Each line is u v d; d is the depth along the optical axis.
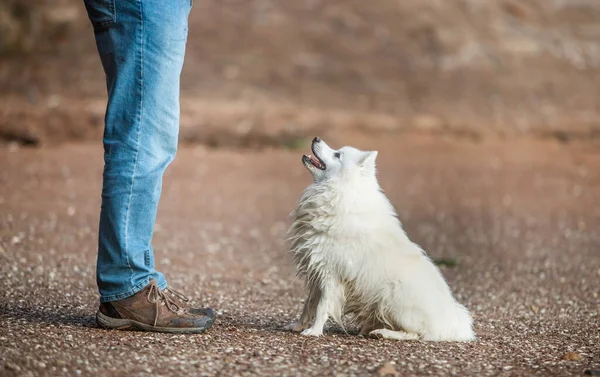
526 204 18.53
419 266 6.96
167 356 5.80
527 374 5.83
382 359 6.05
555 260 12.47
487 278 11.07
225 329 6.97
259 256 12.18
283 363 5.80
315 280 7.07
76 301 7.97
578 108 30.89
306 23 34.72
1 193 16.22
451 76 32.19
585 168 24.06
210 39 32.75
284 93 29.83
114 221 6.44
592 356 6.56
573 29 36.81
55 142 23.98
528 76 32.88
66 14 33.16
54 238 12.11
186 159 23.05
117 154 6.43
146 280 6.54
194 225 14.62
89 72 29.83
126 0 6.35
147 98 6.43
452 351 6.48
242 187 19.64
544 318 8.50
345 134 26.22
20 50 31.25
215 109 27.19
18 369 5.28
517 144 26.97
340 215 6.96
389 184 20.66
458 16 35.88
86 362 5.54
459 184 21.06
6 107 25.50
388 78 31.70
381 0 36.19
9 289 8.35
